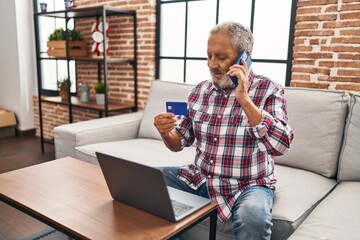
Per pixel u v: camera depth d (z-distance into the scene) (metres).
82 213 1.14
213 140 1.43
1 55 4.33
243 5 2.57
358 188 1.60
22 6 4.05
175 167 1.65
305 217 1.40
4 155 3.46
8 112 4.23
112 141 2.56
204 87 1.58
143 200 1.13
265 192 1.35
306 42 2.16
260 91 1.37
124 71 3.30
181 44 3.00
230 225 1.40
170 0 2.98
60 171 1.58
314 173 1.84
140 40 3.11
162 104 2.62
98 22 3.20
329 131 1.81
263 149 1.27
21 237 1.89
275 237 1.35
